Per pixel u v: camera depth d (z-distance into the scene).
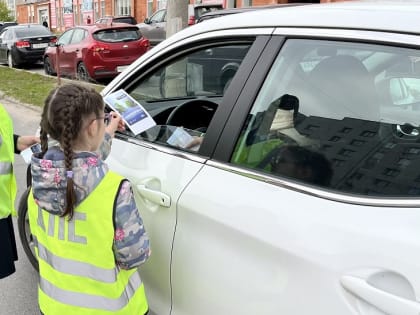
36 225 1.93
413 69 1.55
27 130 8.27
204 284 1.88
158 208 2.09
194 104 2.58
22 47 16.53
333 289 1.44
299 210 1.60
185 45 2.29
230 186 1.83
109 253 1.76
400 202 1.44
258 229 1.66
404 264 1.32
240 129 1.91
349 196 1.54
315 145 1.71
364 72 1.66
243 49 2.03
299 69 1.81
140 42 12.52
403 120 1.57
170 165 2.12
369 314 1.37
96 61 12.13
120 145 2.46
